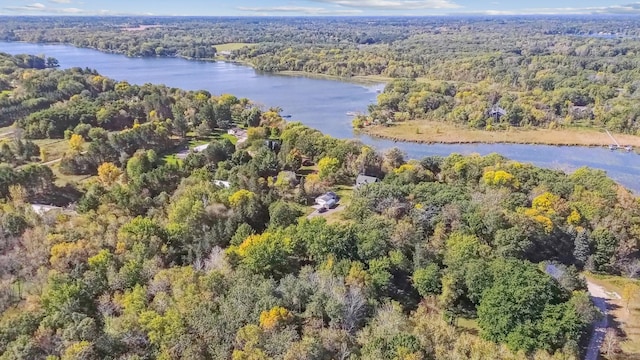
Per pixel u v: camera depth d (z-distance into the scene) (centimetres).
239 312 7138
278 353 6506
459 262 9094
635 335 8400
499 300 7800
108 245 9419
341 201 13825
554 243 10731
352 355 6550
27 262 8894
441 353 6688
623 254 10588
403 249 9706
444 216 10956
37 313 7206
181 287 7775
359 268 8650
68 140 18938
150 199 12000
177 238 9875
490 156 15938
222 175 14675
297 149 17600
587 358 7700
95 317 7412
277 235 9588
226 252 9081
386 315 7425
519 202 12219
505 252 9712
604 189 13462
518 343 7419
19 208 11156
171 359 6444
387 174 15200
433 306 8388
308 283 8031
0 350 6531
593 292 9769
